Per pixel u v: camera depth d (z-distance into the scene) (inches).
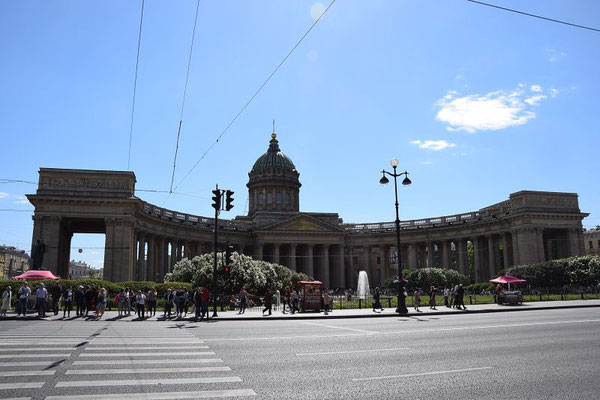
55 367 498.9
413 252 4217.5
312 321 1216.8
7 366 503.5
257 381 441.1
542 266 2709.2
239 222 4276.6
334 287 4237.2
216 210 1482.5
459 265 3929.6
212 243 3951.8
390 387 419.2
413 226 4269.2
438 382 438.3
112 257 2568.9
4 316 1294.3
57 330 911.0
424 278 3277.6
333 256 4335.6
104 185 2620.6
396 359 558.6
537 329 860.6
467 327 922.7
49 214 2539.4
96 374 465.4
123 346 665.6
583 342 684.1
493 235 3668.8
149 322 1193.4
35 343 686.5
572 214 3321.9
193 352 613.0
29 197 2512.3
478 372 481.4
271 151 4901.6
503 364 523.2
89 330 917.8
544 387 416.8
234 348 651.5
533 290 2554.1
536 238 3267.7
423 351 617.3
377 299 1673.2
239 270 2064.5
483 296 2500.0
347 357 573.3
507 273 2883.9
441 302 2062.0
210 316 1417.3
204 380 443.2
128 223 2615.7
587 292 2501.2
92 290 1413.6
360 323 1098.7
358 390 408.2
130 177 2655.0
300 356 581.9
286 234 4153.5
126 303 1454.2
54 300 1400.1
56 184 2568.9
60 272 2755.9
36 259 2005.4
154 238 3380.9
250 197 4840.1
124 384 423.5
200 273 2062.0
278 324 1104.8
